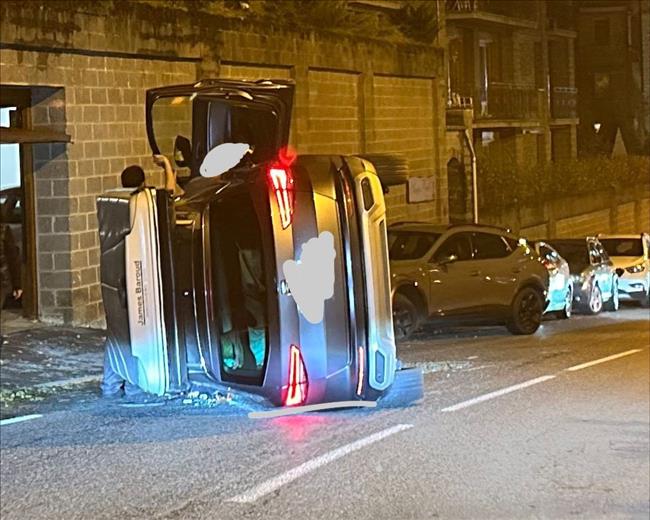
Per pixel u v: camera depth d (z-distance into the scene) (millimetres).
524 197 36062
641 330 19562
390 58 25344
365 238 8836
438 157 28156
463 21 36844
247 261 9031
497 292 17562
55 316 15375
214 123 10648
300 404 8875
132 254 8898
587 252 25094
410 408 10320
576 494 7500
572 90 45562
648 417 10133
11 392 11102
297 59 21438
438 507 7121
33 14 14266
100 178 15812
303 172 8789
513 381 12219
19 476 7852
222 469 7984
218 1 19203
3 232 14781
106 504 7145
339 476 7832
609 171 43844
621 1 51156
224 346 9008
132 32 16266
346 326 8797
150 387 8984
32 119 15172
